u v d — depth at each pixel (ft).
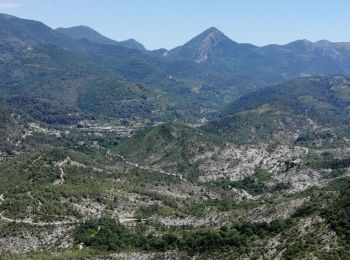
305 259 587.68
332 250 590.55
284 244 632.38
